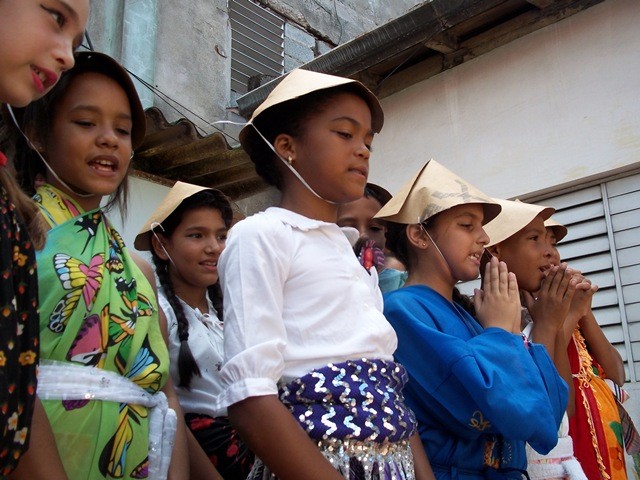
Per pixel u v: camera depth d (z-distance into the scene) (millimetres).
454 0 4859
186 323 2516
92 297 1698
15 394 1275
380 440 1663
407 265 2473
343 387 1660
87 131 1823
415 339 2146
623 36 4484
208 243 2711
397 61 5535
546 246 2908
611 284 4352
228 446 2342
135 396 1730
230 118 6484
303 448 1526
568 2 4762
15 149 1837
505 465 2172
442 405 2111
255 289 1660
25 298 1351
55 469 1463
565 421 2613
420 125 5461
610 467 2783
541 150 4750
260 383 1554
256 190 5430
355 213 2988
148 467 1732
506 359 2096
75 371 1632
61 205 1788
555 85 4750
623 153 4367
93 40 5652
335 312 1748
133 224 4973
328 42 7762
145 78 5797
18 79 1281
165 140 4781
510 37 5035
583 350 2980
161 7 6203
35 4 1289
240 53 6898
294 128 1893
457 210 2361
